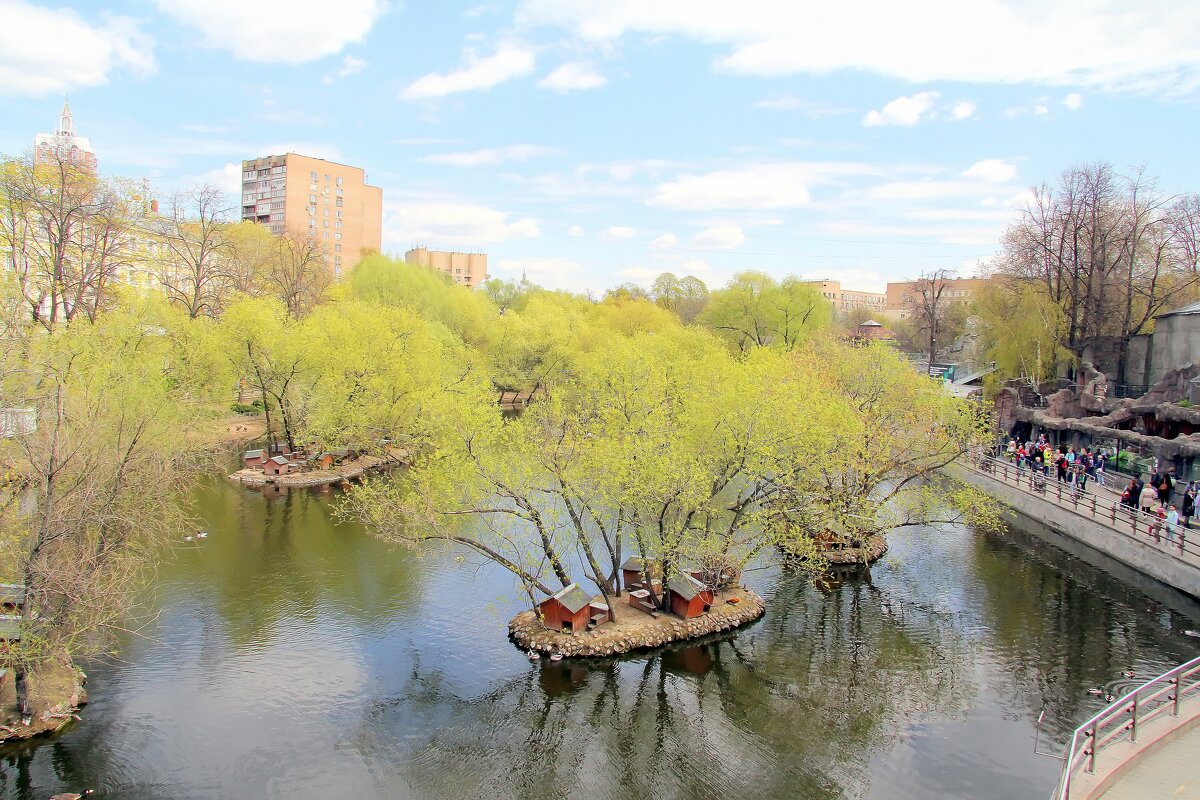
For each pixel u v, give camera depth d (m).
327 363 53.41
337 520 42.47
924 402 40.31
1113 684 25.08
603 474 28.33
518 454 28.88
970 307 78.69
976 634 29.23
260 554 36.62
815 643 28.55
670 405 35.72
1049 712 23.50
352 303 64.81
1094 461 46.19
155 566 31.62
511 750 21.30
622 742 21.86
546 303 108.19
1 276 30.39
